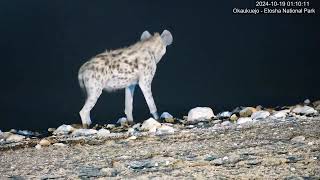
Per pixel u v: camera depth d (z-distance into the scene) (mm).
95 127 28891
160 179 15625
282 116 25844
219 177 15453
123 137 23578
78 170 17406
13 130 29953
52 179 16469
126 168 17266
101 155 19516
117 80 29812
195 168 16578
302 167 15945
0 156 20781
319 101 29969
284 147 18531
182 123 27562
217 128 23750
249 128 22797
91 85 29266
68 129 28516
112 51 30406
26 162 19188
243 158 17469
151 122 26250
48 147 22203
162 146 20297
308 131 21062
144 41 30891
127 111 30672
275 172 15625
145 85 30219
